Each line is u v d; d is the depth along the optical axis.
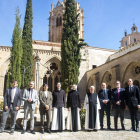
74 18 20.19
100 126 7.59
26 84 21.17
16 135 6.00
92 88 7.25
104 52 30.53
